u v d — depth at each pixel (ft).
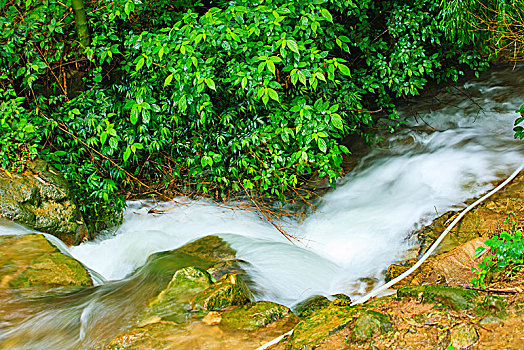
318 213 18.70
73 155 17.35
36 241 14.29
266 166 16.96
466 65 25.03
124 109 17.10
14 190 15.28
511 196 14.87
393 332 8.65
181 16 17.78
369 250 15.56
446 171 18.57
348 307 10.04
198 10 18.62
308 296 12.89
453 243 13.87
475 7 19.38
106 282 13.85
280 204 19.35
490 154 18.86
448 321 8.62
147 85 16.25
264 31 14.25
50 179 16.20
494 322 8.24
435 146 20.74
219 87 16.31
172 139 17.76
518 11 19.58
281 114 16.43
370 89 18.74
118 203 18.19
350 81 18.11
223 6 16.37
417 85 18.83
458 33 19.67
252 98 15.74
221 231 17.76
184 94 14.97
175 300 11.25
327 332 9.05
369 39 19.62
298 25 14.57
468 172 17.95
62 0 16.61
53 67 17.75
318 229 17.71
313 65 14.96
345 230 17.15
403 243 15.28
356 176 20.61
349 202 18.99
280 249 15.62
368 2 19.01
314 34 15.01
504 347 7.60
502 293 9.09
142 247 16.28
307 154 15.71
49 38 16.89
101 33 17.24
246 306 10.80
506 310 8.41
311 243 16.89
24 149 16.08
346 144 22.33
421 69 18.57
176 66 14.44
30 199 15.47
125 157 16.11
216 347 9.61
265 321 10.23
